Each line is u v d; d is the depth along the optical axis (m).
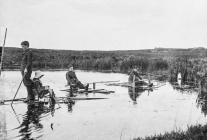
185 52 64.56
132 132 10.84
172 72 34.09
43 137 9.86
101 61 50.72
